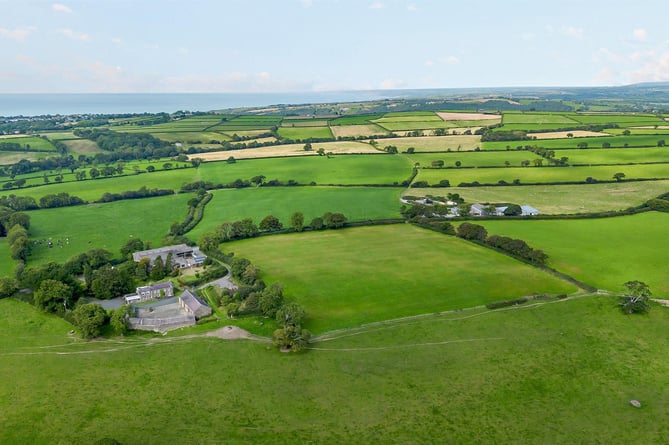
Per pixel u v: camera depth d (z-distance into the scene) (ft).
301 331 317.63
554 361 290.15
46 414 251.19
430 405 252.21
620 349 301.84
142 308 370.53
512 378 274.16
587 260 444.55
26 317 369.30
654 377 273.33
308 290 397.39
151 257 469.98
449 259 461.37
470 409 248.52
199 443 227.61
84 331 330.54
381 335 323.98
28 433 236.63
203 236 509.76
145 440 230.27
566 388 264.52
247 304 363.35
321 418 243.81
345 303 372.38
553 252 467.11
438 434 231.09
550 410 246.68
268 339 325.01
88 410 253.85
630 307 345.51
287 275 431.02
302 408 251.80
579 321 336.08
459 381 272.10
